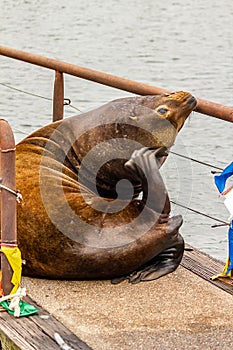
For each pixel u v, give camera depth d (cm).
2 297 974
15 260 972
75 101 3541
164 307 999
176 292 1041
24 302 993
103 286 1059
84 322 957
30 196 1055
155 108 1055
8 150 959
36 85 3906
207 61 4988
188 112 1062
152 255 1060
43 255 1052
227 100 3856
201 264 1135
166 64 4903
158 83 4338
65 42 5938
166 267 1090
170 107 1050
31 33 6381
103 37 6262
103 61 5128
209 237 1950
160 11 8512
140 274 1078
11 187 967
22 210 1053
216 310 992
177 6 9031
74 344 900
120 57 5247
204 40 6169
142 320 964
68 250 1041
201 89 4106
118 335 927
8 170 965
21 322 952
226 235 1961
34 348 883
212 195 2203
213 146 2770
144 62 5019
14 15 7462
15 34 6328
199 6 9050
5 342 930
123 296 1030
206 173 2394
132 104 1071
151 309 994
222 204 2144
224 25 7300
